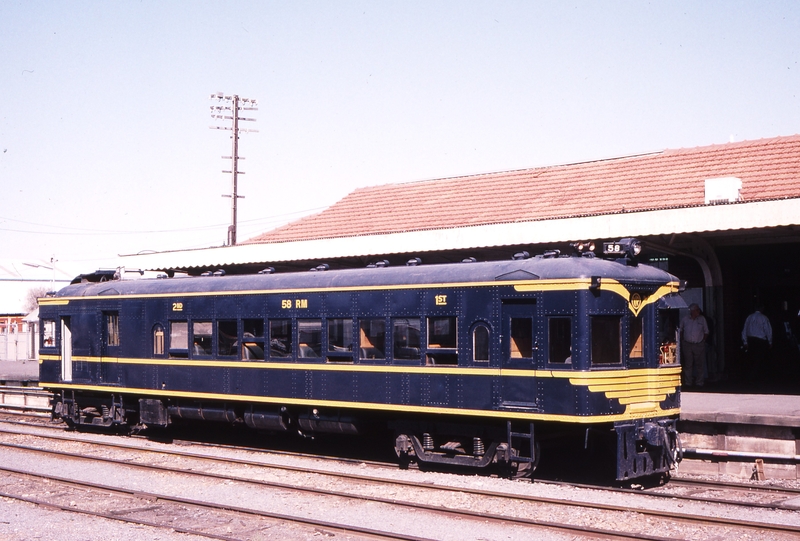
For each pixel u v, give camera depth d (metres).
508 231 17.55
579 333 11.73
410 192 28.48
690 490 12.01
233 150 42.41
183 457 15.61
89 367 19.11
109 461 14.80
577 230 16.75
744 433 13.26
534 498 11.02
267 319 15.66
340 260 21.23
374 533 9.34
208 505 11.00
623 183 22.83
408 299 13.61
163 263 23.88
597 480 13.10
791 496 11.41
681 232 15.68
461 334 12.92
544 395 11.95
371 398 13.98
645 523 9.79
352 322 14.36
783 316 20.11
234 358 16.14
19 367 39.06
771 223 14.88
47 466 14.69
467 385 12.78
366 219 27.12
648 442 12.12
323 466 14.48
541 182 25.12
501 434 12.70
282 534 9.66
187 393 16.91
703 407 14.39
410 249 18.83
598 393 11.69
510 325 12.44
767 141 22.14
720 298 19.20
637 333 12.52
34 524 10.27
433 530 9.70
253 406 16.34
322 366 14.69
